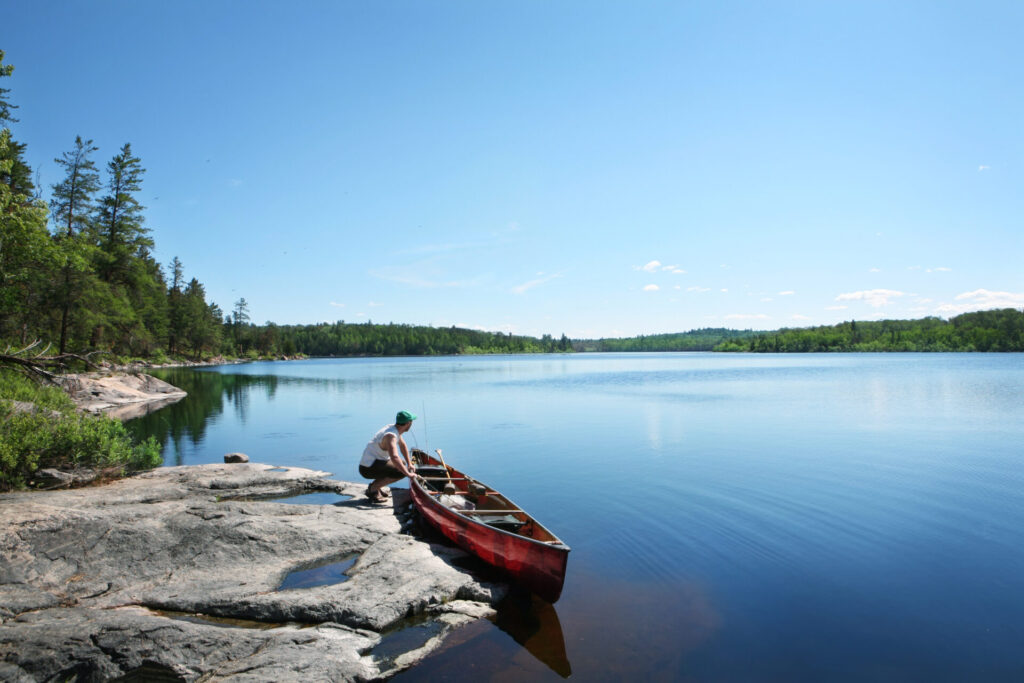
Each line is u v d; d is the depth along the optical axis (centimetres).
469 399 3228
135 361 6303
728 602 648
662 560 779
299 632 527
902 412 2459
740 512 1002
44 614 531
